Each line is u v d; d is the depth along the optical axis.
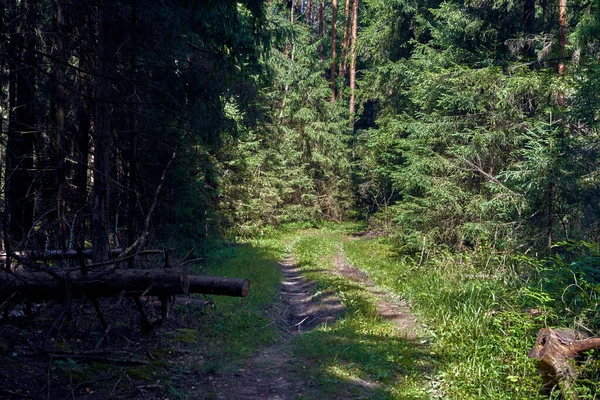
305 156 34.50
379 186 25.52
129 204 10.17
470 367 6.55
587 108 10.91
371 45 27.58
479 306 8.57
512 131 13.52
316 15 53.91
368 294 12.34
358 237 28.31
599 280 7.48
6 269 6.36
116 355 6.57
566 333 6.03
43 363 5.96
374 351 7.52
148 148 11.46
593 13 12.98
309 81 33.38
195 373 6.48
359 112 33.75
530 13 15.32
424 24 22.41
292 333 9.38
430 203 14.88
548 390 5.71
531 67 15.13
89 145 10.84
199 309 9.45
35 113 9.88
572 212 11.66
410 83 21.06
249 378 6.43
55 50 8.77
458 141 15.35
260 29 10.95
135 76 8.79
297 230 31.58
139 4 9.07
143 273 6.79
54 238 9.70
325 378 6.36
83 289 6.71
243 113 14.76
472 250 14.55
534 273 9.91
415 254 16.89
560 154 10.93
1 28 6.12
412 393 5.97
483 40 16.55
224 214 22.39
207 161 14.93
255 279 13.62
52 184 10.05
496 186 12.59
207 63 10.96
